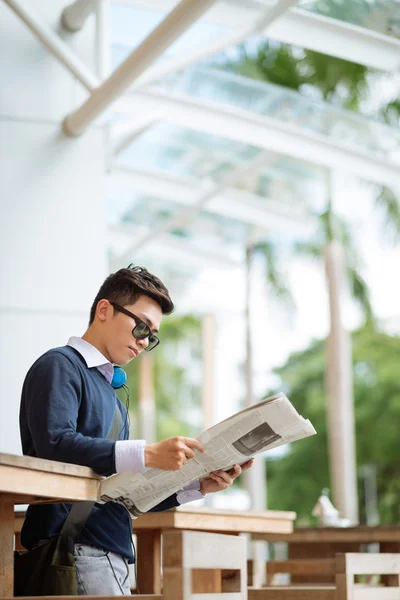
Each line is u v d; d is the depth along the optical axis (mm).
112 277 3424
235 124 9297
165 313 3461
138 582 4594
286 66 17625
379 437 27094
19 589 3045
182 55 6891
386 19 8031
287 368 29281
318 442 27562
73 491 2807
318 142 9914
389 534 5457
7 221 6656
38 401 3018
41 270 6629
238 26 7789
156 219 13898
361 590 3588
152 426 28609
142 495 3070
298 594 3871
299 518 27172
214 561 2773
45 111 6871
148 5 7801
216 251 14961
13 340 6453
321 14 8023
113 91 6301
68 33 6953
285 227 13883
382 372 27656
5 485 2561
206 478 3398
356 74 17375
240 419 2871
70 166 6848
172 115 8805
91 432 3170
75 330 6613
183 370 34781
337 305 17062
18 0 6430
